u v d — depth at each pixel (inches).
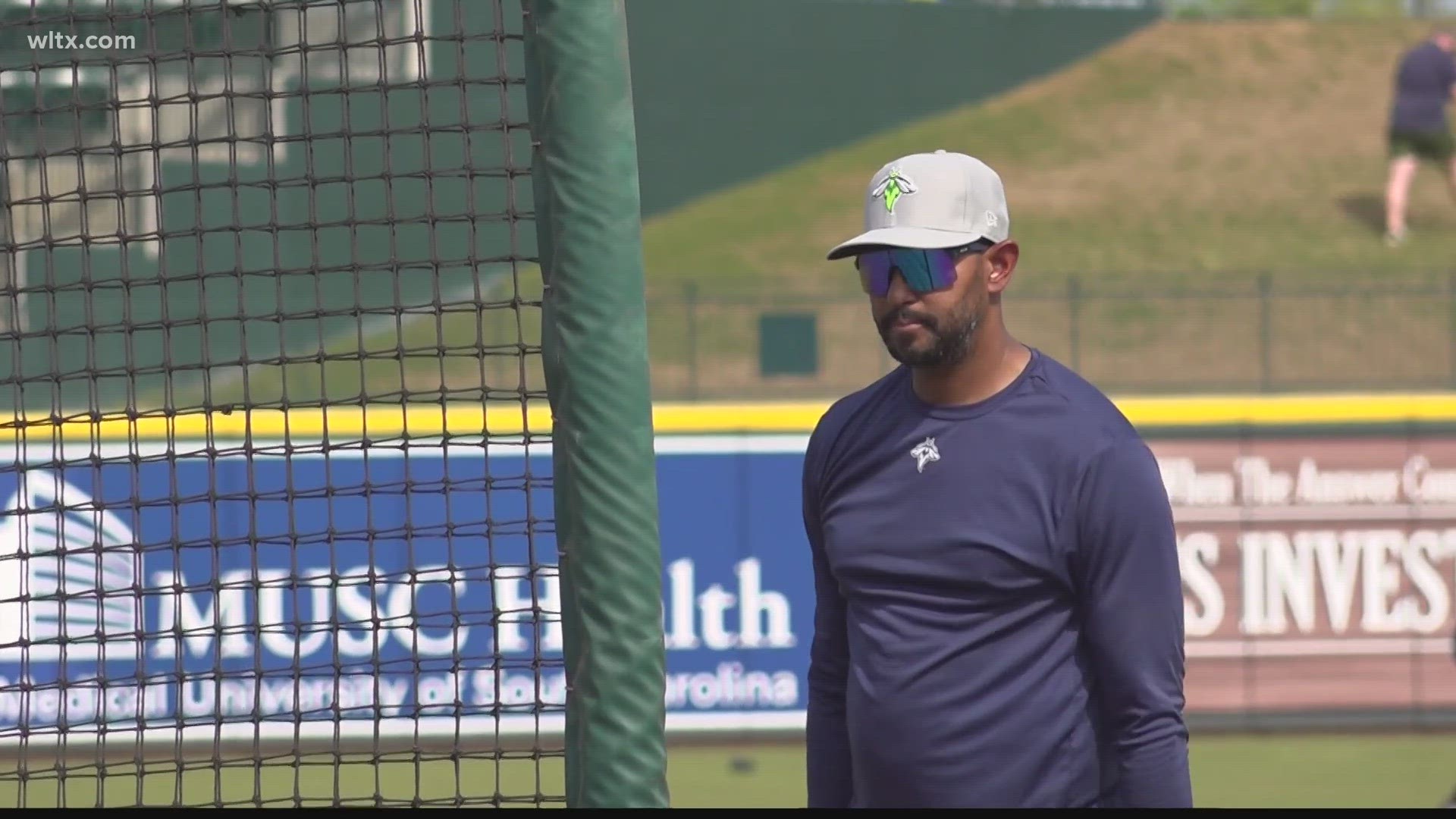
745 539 1581.0
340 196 2233.0
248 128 1625.2
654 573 434.0
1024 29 3801.7
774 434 1585.9
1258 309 2714.1
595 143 433.1
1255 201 3432.6
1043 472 450.3
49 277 482.6
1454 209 3383.4
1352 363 2605.8
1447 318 2689.5
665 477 1574.8
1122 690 448.5
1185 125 3686.0
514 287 456.8
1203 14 4062.5
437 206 2283.5
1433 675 1592.0
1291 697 1588.3
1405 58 3233.3
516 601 1466.5
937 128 3639.3
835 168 3511.3
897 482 467.5
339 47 468.1
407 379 2178.9
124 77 1385.3
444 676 1451.8
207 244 2132.1
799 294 2421.3
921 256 450.0
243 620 1451.8
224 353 2181.3
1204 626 1592.0
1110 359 2605.8
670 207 3398.1
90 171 1593.3
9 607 1419.8
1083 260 3235.7
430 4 906.1
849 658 493.0
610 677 431.2
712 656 1576.0
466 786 1291.8
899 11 3678.6
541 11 434.9
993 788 452.8
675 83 3533.5
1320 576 1594.5
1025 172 3538.4
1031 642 454.0
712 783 1406.3
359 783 1298.0
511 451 1510.8
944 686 456.8
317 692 1438.2
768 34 3590.1
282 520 1470.2
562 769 1339.8
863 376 2385.6
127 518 1456.7
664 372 2454.5
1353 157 3577.8
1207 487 1598.2
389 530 466.9
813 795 510.9
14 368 482.0
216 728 477.1
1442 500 1596.9
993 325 465.7
